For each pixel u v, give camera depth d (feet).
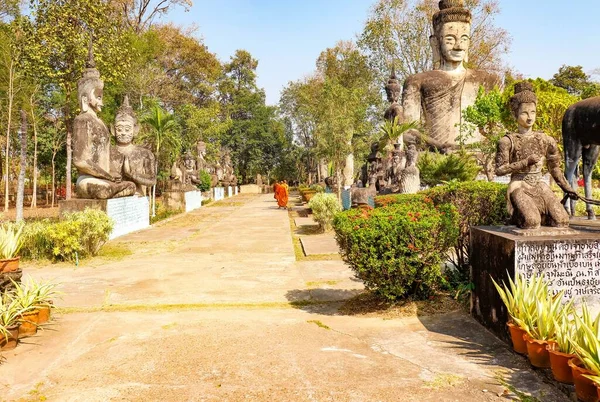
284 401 10.40
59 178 102.12
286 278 23.68
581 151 19.03
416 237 16.31
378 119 92.17
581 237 13.65
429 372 11.85
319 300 19.35
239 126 154.30
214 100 136.77
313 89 121.49
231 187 129.29
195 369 12.20
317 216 41.83
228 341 14.35
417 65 89.20
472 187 19.83
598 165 47.78
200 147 98.73
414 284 17.70
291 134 177.47
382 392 10.77
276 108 163.73
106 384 11.38
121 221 40.65
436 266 16.81
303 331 15.33
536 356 11.50
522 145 15.26
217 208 77.00
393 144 54.24
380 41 88.63
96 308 18.39
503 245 13.91
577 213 30.73
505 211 19.24
